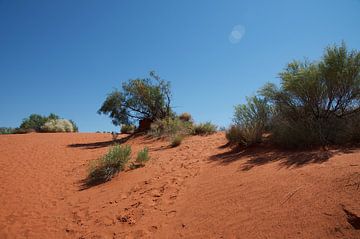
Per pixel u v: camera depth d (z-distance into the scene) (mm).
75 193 7113
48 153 12875
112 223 4957
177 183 6113
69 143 16438
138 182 6918
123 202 5816
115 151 8391
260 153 6770
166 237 3996
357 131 6090
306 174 4473
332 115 7195
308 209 3537
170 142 13289
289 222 3434
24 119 30656
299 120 7176
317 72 7070
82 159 11266
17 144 15344
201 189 5320
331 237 2994
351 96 7023
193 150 9664
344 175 4023
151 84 19812
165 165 8086
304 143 6348
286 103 7902
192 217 4336
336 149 5688
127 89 19531
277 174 4852
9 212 6230
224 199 4555
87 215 5566
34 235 5062
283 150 6547
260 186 4570
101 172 8102
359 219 3076
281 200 3947
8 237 5078
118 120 20000
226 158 7137
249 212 3930
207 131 14727
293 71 7680
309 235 3121
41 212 6121
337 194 3631
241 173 5480
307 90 7129
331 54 6957
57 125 28547
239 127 8328
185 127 15938
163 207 5059
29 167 10172
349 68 6766
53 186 7902
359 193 3494
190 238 3781
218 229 3777
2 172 9477
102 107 19953
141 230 4406
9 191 7582
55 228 5246
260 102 8594
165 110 19953
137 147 13516
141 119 20109
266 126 8320
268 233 3371
